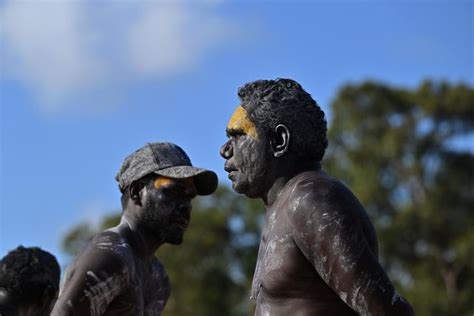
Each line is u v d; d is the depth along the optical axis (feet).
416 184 136.87
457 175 138.00
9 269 29.63
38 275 29.76
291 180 24.57
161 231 30.86
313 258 23.45
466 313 122.62
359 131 140.87
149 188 30.94
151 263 31.53
